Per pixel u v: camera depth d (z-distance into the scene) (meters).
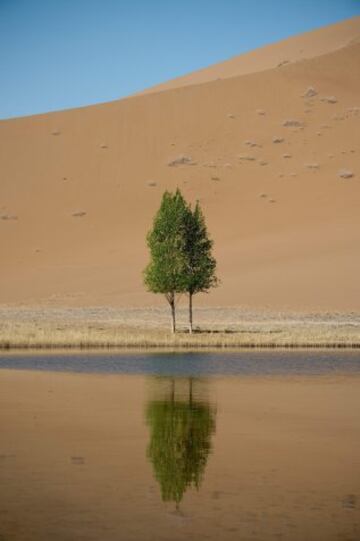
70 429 21.47
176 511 14.43
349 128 143.00
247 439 20.44
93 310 79.75
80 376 34.00
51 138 140.62
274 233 105.12
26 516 14.08
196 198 121.50
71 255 106.88
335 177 125.62
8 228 116.38
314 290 82.69
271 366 38.47
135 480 16.38
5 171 132.50
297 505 14.79
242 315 73.81
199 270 56.06
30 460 17.88
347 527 13.70
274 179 126.44
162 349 47.44
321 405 26.03
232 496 15.34
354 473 17.02
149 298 85.50
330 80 161.75
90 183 128.75
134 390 29.66
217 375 34.72
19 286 95.25
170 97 151.25
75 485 15.92
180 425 22.27
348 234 100.81
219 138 139.88
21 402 26.19
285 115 146.75
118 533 13.34
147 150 137.00
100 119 145.00
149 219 116.94
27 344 47.97
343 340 51.50
